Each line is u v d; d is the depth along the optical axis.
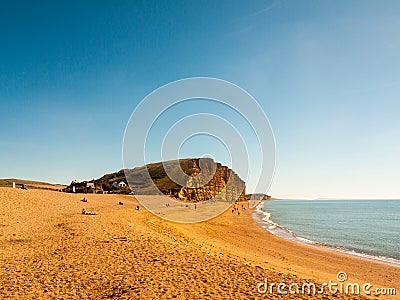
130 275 11.48
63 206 32.22
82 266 12.28
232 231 33.28
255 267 14.14
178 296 9.79
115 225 22.17
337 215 71.19
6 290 9.66
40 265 12.25
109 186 77.75
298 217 64.06
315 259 21.39
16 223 21.22
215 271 12.50
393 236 35.50
